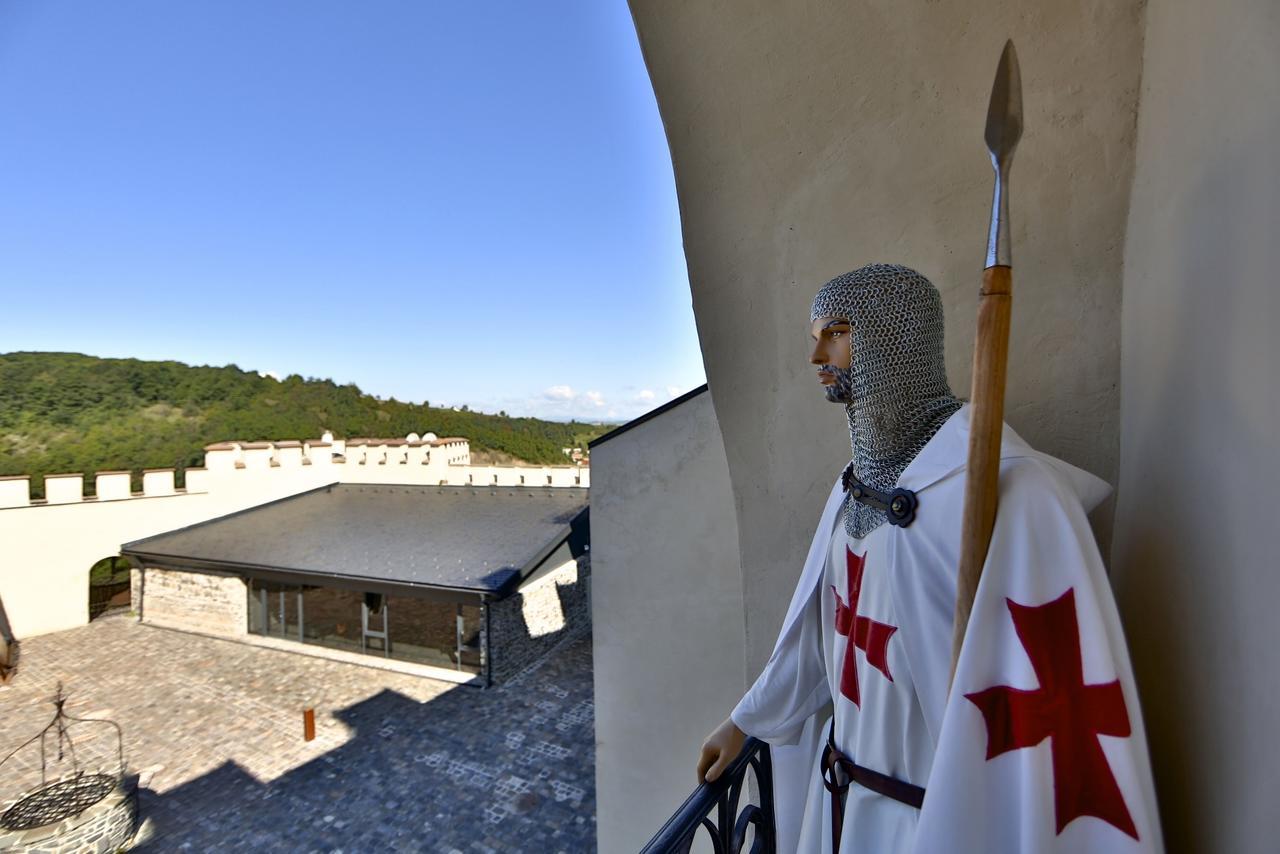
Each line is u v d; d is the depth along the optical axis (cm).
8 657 1342
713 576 492
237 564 1458
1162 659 101
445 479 2622
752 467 217
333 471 2236
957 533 96
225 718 1067
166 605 1627
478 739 980
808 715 145
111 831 730
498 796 825
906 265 174
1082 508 87
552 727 1019
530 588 1340
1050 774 77
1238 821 75
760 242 200
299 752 947
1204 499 87
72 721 1065
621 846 530
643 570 519
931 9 158
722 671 490
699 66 187
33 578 1572
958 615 86
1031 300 153
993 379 83
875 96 171
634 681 524
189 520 1869
